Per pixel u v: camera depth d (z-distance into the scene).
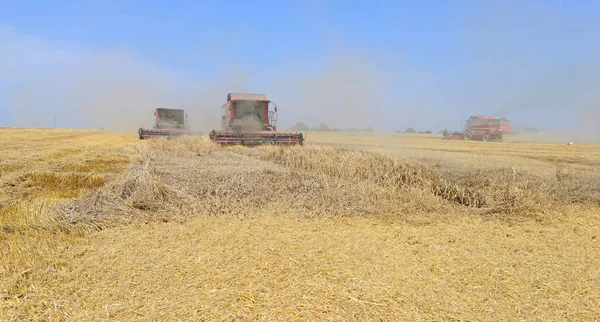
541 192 8.72
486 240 5.69
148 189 7.70
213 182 9.03
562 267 4.57
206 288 3.84
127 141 25.98
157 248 5.02
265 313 3.35
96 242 5.27
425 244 5.41
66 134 34.97
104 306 3.46
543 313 3.45
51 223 5.90
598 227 6.52
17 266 4.26
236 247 5.07
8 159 13.27
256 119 25.64
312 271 4.27
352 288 3.85
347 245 5.25
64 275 4.10
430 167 10.64
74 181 9.56
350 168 10.66
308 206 7.59
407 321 3.25
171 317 3.29
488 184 9.23
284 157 14.21
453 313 3.41
